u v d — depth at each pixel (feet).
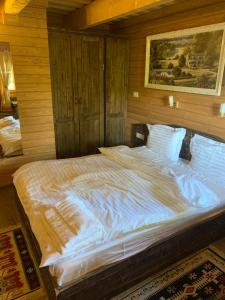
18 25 10.00
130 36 13.32
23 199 7.05
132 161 9.55
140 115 13.76
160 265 6.35
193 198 6.60
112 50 13.02
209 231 7.24
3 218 9.03
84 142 13.71
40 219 5.72
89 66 12.57
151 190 7.30
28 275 6.55
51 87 11.59
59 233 4.99
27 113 11.24
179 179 7.32
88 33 12.00
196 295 5.98
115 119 14.47
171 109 11.52
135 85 13.75
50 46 11.14
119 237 5.44
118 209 6.09
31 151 11.85
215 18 8.85
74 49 11.82
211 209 7.11
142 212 6.06
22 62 10.48
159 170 8.73
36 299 5.90
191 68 10.01
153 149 11.13
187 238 6.67
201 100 9.93
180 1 9.91
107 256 5.26
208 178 8.41
